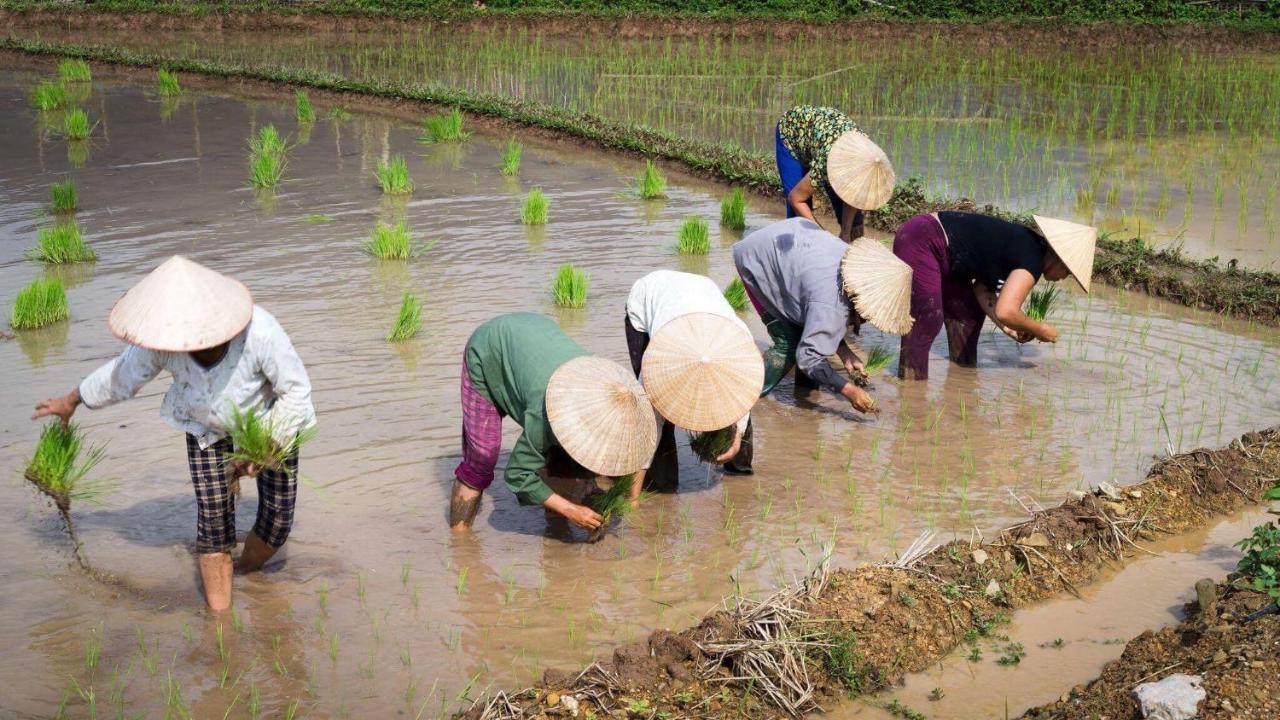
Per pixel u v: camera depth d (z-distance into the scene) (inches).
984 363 322.7
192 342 174.7
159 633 191.5
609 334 329.7
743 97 749.3
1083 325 347.3
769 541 225.8
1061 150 589.6
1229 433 273.0
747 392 214.2
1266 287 365.4
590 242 434.6
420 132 662.5
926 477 252.7
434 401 282.2
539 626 196.5
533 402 203.5
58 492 231.6
